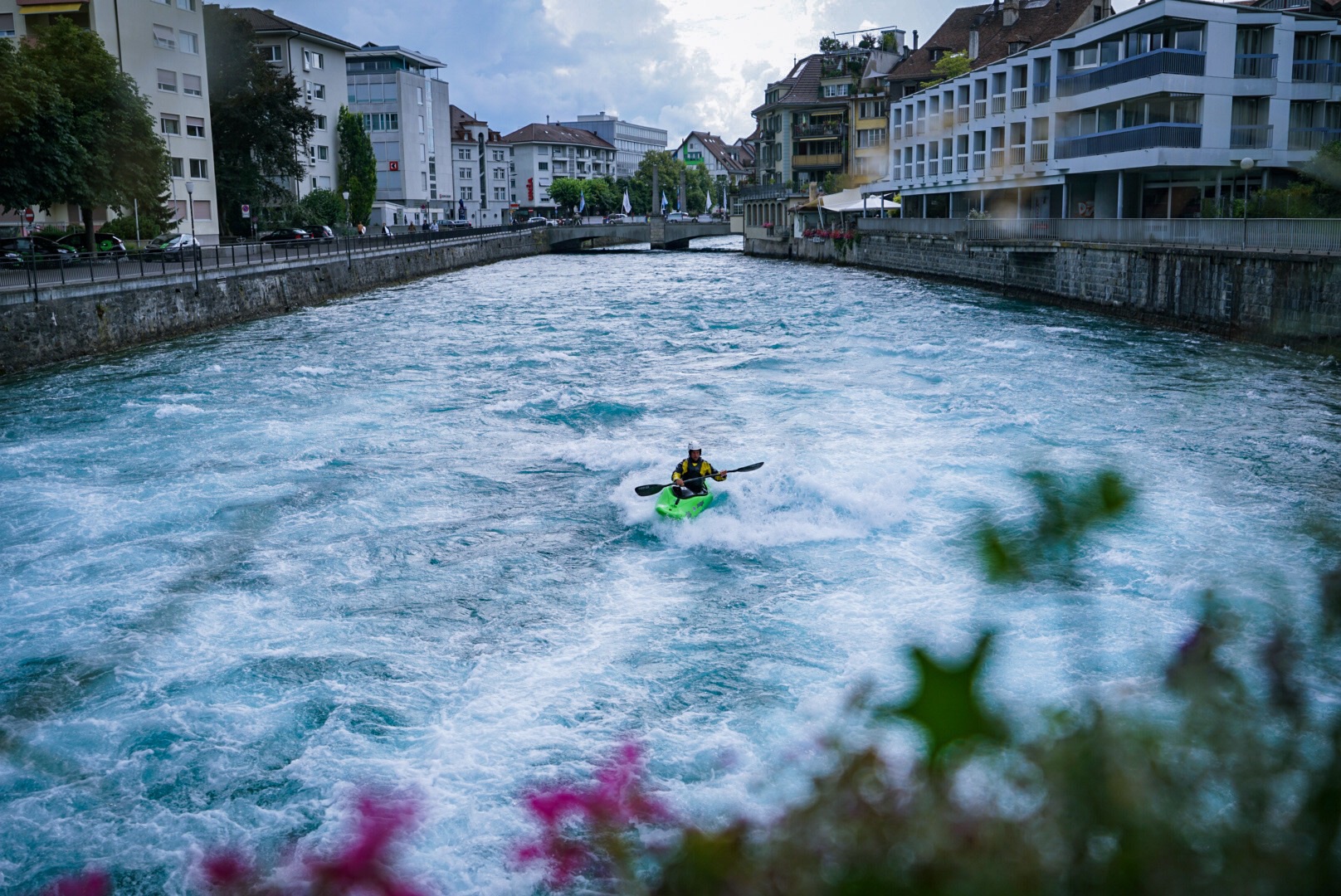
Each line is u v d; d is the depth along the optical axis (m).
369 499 19.36
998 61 55.91
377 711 11.87
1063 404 24.98
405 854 9.45
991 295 51.44
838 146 97.44
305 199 83.94
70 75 42.22
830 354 33.81
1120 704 1.34
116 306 36.03
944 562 15.51
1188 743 1.29
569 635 13.77
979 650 1.14
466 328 42.88
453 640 13.67
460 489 20.03
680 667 12.77
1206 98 41.75
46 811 10.20
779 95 104.06
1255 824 1.21
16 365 31.08
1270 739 1.31
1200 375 27.89
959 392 26.95
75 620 14.25
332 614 14.48
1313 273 28.97
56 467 21.20
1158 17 41.31
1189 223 36.06
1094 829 1.21
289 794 10.41
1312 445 20.69
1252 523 16.16
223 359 34.12
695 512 17.45
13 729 11.51
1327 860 1.17
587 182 163.25
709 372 31.52
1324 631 1.42
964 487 18.86
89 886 2.31
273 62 86.69
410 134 114.12
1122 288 40.00
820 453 21.58
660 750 10.95
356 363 33.47
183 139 64.06
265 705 12.02
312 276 53.59
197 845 9.68
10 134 38.84
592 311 48.56
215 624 14.12
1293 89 42.41
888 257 67.62
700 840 1.36
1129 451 20.56
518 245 101.56
